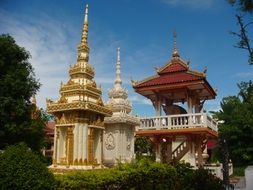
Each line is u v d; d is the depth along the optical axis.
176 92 27.44
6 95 24.19
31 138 26.86
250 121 36.44
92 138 17.75
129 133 25.08
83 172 11.74
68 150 17.12
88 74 18.88
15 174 9.12
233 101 41.25
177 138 30.64
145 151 43.34
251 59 11.83
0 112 23.47
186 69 26.56
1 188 8.91
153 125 25.98
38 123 27.20
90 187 11.20
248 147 37.09
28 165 9.48
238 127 37.78
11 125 23.91
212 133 25.91
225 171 20.53
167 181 15.33
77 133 17.14
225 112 40.59
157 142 26.58
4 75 24.59
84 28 19.77
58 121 18.08
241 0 11.64
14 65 25.72
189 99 26.59
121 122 23.47
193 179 15.10
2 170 9.09
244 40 11.89
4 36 25.81
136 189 13.59
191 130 24.16
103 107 18.53
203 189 14.95
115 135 23.72
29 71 26.75
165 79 27.05
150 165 14.91
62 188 10.44
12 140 25.22
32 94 26.64
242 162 38.59
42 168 9.79
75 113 17.31
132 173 13.38
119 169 13.52
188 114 24.81
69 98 17.98
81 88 17.75
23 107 24.78
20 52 26.27
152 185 14.52
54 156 17.89
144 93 28.50
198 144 25.67
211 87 27.94
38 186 9.34
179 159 26.73
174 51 27.91
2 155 9.47
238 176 33.19
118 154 23.20
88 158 17.23
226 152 22.59
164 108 29.86
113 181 12.16
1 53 24.77
